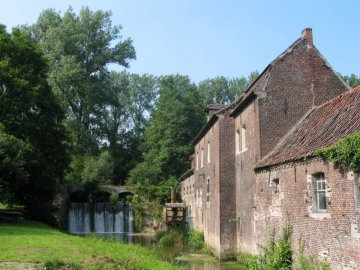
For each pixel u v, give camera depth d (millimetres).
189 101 54438
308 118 18562
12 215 23703
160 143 51250
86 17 50688
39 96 28141
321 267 12820
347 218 11602
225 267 19875
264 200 17812
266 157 18594
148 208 45250
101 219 45438
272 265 15320
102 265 11406
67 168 30844
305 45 20375
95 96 49906
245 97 21172
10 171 22547
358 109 14078
